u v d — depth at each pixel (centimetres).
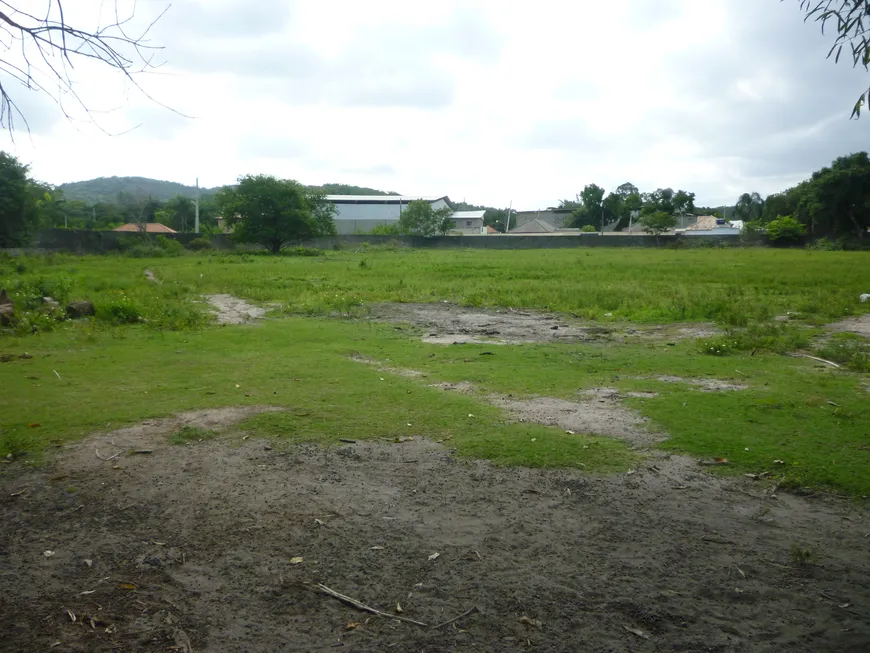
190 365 848
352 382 748
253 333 1120
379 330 1176
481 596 330
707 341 987
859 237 5481
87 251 4606
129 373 799
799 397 679
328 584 341
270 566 358
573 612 317
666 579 345
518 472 483
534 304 1566
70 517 416
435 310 1497
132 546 380
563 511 423
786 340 1012
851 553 372
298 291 1836
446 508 427
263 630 305
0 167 3803
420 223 6662
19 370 815
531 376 791
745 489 456
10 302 1296
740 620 311
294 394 694
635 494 448
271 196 4684
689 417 609
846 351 902
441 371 820
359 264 3138
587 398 687
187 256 4456
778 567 357
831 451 517
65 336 1087
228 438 556
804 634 300
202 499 440
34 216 4044
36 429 576
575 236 6234
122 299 1370
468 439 547
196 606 323
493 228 10431
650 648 292
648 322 1291
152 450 529
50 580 345
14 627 304
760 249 5503
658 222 6825
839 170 5409
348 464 499
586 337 1112
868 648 290
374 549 375
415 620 312
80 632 302
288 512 421
